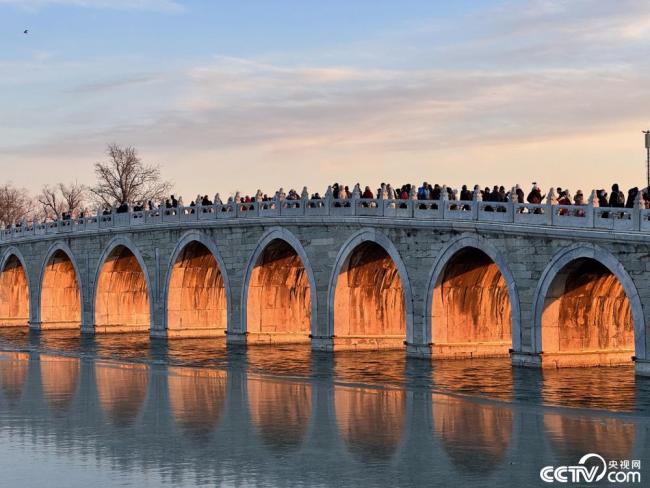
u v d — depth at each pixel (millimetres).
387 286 65312
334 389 46562
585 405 41281
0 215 163875
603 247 47906
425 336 58250
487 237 54000
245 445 32031
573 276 51094
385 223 59594
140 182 127875
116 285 85625
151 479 27500
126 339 78938
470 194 58719
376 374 52750
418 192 60469
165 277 77125
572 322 52438
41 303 93188
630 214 47000
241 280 70438
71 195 153000
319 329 64875
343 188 64625
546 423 36406
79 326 94375
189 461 29672
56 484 27000
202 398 43156
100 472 28297
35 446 31922
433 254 57406
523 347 52688
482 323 59438
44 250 92375
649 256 46062
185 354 65625
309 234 65125
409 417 37781
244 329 70250
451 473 28078
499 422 36656
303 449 31391
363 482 27125
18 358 64438
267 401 42281
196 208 74125
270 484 26938
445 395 44344
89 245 85688
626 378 48938
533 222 51562
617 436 33594
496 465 29031
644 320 46531
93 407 40344
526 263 52094
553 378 49188
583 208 49188
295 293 71812
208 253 77062
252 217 69062
